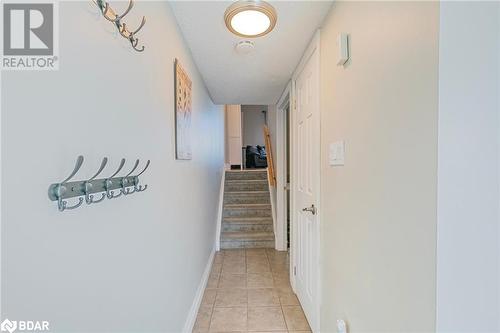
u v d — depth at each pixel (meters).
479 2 0.62
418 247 0.70
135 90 0.95
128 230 0.89
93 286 0.69
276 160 3.62
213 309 2.11
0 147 0.45
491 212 0.64
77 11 0.63
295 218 2.31
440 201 0.63
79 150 0.63
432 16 0.64
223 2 1.31
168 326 1.35
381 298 0.89
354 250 1.11
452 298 0.64
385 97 0.85
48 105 0.54
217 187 4.04
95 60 0.70
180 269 1.60
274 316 2.01
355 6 1.07
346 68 1.17
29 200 0.50
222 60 2.02
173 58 1.42
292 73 2.32
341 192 1.25
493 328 0.65
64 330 0.58
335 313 1.35
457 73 0.62
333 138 1.35
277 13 1.40
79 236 0.63
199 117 2.30
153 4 1.12
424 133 0.67
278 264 3.05
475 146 0.63
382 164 0.88
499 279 0.64
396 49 0.79
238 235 3.74
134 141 0.94
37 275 0.51
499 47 0.63
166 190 1.31
